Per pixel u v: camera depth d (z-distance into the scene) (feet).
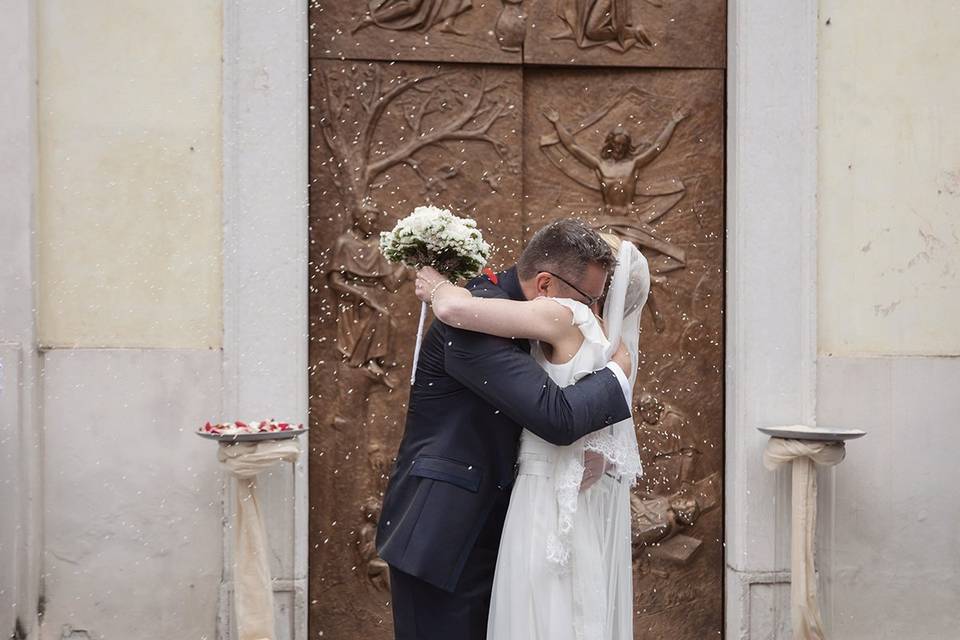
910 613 16.44
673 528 16.88
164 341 15.26
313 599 16.28
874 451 16.39
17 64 14.80
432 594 10.27
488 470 10.27
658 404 16.92
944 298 16.55
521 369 9.79
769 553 16.34
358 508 16.34
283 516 15.34
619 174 16.84
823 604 16.29
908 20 16.47
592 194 16.92
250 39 15.35
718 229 17.03
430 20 16.47
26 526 14.69
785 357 16.30
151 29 15.26
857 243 16.44
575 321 10.14
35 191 14.97
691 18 16.90
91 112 15.19
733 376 16.49
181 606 15.21
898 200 16.48
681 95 16.96
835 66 16.39
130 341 15.21
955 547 16.51
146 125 15.26
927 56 16.51
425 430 10.44
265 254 15.40
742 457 16.31
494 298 10.21
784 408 16.30
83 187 15.16
